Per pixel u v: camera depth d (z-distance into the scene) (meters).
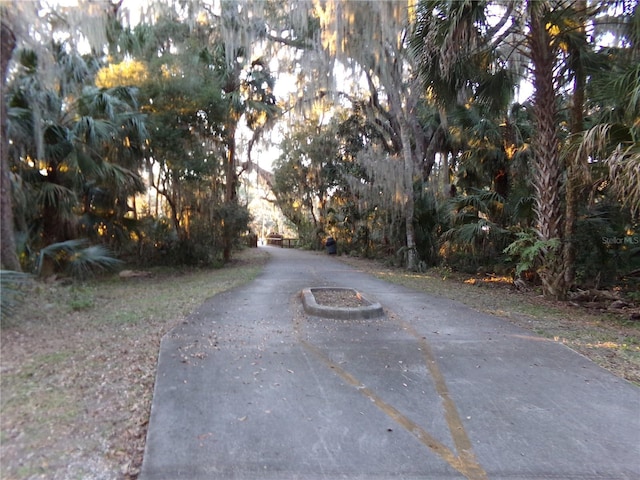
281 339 5.97
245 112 19.73
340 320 7.17
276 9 17.47
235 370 4.73
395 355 5.36
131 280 12.74
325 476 2.87
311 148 25.95
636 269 11.42
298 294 9.82
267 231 63.22
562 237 9.96
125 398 3.97
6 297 6.34
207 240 16.88
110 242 13.36
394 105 16.30
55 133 10.71
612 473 2.94
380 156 17.55
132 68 13.64
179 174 14.99
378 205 18.48
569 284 9.96
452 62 8.61
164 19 16.11
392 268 16.92
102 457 3.03
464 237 12.95
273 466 2.96
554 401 4.08
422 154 18.19
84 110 11.48
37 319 6.81
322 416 3.71
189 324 6.68
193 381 4.39
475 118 13.73
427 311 8.04
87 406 3.79
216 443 3.23
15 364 4.78
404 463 3.04
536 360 5.23
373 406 3.93
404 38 15.07
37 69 10.04
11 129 9.51
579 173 8.37
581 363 5.13
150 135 13.30
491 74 10.41
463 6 7.83
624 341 6.17
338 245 25.89
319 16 15.86
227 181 18.67
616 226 10.94
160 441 3.23
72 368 4.70
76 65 12.07
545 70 9.45
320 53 17.58
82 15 11.53
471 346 5.78
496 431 3.50
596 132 7.05
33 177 10.94
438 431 3.50
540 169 9.80
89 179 11.91
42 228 11.02
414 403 4.01
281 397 4.07
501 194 14.28
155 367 4.77
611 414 3.81
